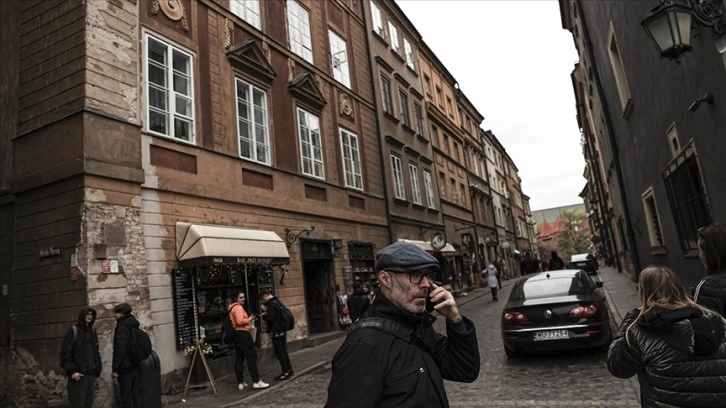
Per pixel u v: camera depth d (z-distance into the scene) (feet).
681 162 25.90
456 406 19.69
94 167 25.82
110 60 28.07
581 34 58.13
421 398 5.82
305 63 49.32
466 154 115.75
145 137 29.63
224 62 37.68
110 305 25.26
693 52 20.84
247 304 35.24
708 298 9.32
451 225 90.12
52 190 26.53
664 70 25.85
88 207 25.39
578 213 320.70
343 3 62.39
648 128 33.19
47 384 24.79
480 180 124.16
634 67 32.89
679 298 8.07
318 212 46.19
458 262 90.53
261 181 39.45
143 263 27.71
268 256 34.88
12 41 30.19
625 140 44.73
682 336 7.49
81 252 24.85
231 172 36.11
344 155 54.44
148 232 28.68
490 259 118.11
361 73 63.67
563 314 25.36
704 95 20.45
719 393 7.18
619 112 44.32
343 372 5.85
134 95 29.09
